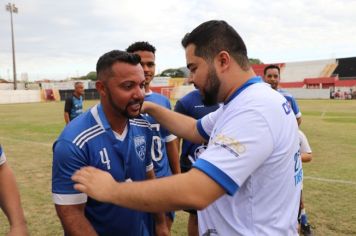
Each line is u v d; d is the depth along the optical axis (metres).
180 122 2.49
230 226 1.69
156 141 3.51
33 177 7.18
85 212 2.19
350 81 52.22
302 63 64.31
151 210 1.51
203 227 1.85
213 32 1.69
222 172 1.47
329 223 4.73
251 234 1.62
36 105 40.12
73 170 2.03
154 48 3.70
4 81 82.25
